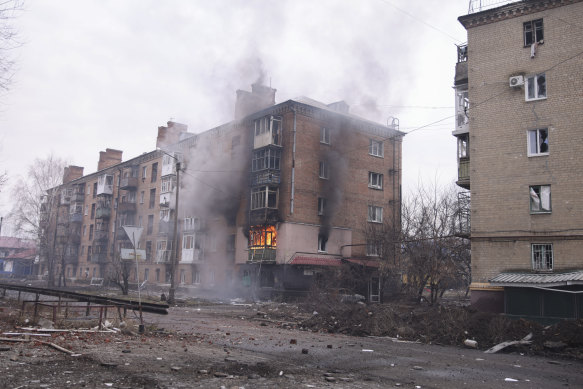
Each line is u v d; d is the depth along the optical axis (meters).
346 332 15.59
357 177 37.03
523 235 18.75
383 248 29.03
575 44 18.61
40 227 50.03
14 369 6.88
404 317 16.11
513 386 7.54
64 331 10.91
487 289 19.00
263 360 9.02
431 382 7.60
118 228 53.59
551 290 15.89
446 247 24.14
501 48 20.38
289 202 32.94
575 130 18.23
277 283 32.16
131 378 6.81
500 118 20.02
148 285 46.25
